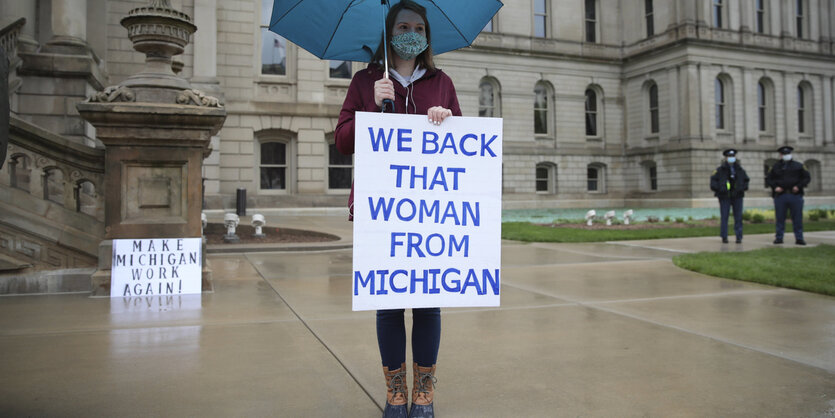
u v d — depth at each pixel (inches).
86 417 90.4
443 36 104.0
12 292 200.7
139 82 200.4
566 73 1446.9
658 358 126.8
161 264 206.5
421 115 93.8
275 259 328.2
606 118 1498.5
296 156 935.0
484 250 95.9
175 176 208.5
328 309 181.3
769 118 1465.3
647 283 239.5
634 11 1476.4
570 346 137.2
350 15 98.6
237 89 893.2
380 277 91.8
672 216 927.0
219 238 434.0
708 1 1369.3
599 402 99.5
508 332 151.8
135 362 121.0
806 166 1530.5
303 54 925.2
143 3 788.0
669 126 1384.1
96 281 199.2
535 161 1411.2
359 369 117.4
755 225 624.1
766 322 163.9
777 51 1437.0
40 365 118.0
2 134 69.2
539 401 100.1
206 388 104.9
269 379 110.6
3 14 494.0
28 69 492.7
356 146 91.2
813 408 96.7
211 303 190.4
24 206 206.2
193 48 815.7
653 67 1419.8
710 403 99.0
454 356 128.5
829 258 309.1
